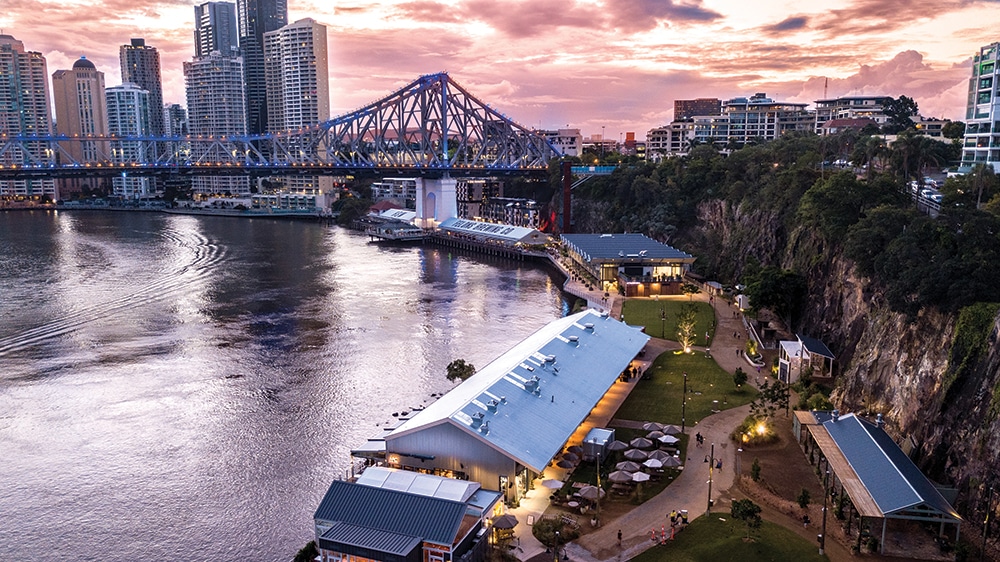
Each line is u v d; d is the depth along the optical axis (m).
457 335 186.62
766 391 127.44
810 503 96.31
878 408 120.44
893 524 90.06
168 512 100.44
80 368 160.38
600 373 132.62
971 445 95.31
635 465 103.12
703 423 122.88
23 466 113.88
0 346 176.88
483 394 109.38
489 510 90.50
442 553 81.06
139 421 130.75
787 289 178.00
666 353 162.75
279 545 92.94
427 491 91.81
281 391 145.12
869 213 152.12
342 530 83.06
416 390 145.12
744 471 105.56
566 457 107.38
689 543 87.25
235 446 120.00
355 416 132.00
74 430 127.12
